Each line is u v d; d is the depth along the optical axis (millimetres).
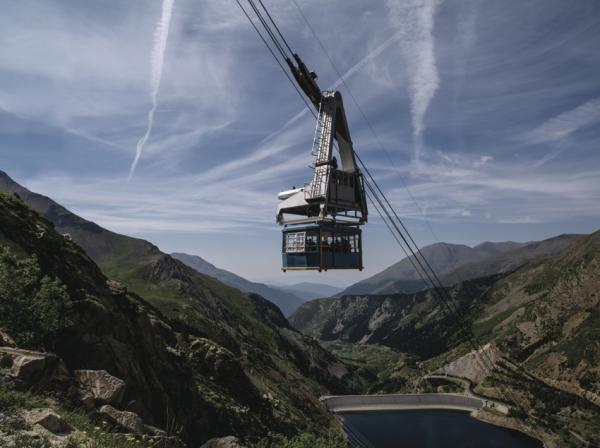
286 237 40188
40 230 45062
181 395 49156
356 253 40844
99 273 50500
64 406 16562
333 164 39469
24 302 25312
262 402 112312
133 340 43219
